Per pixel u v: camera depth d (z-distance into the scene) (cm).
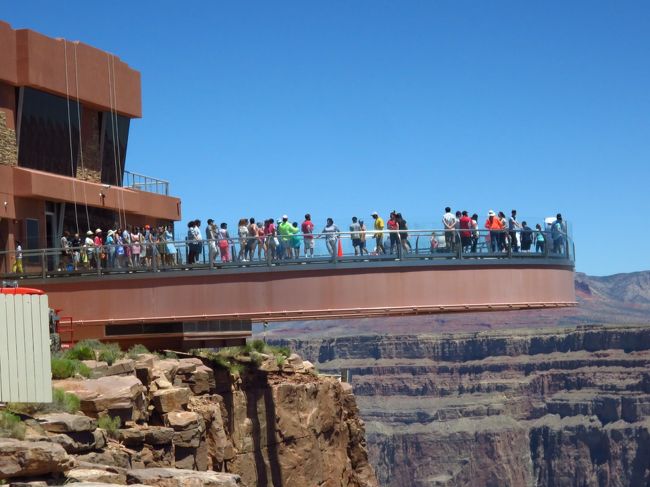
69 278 4784
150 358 4191
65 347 4484
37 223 5750
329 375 6147
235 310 4534
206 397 4481
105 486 2556
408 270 4528
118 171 6656
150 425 3794
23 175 5584
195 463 3941
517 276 4709
